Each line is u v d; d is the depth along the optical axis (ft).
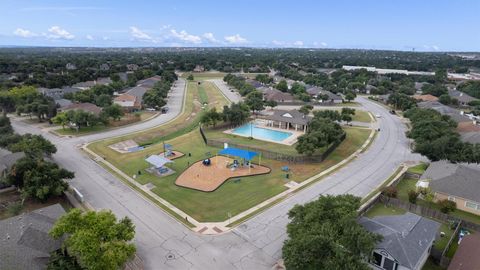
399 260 94.73
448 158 189.98
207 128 286.46
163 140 263.49
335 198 112.88
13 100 332.60
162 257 109.91
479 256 97.91
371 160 213.05
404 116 321.52
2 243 99.55
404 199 157.79
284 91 479.00
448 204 140.26
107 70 638.53
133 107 358.02
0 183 156.04
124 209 142.92
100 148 229.25
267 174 184.96
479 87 468.75
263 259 109.60
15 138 201.16
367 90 531.91
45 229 108.99
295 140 252.42
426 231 109.50
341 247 87.56
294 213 110.83
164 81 529.45
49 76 503.20
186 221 133.39
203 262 107.65
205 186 167.02
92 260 89.45
